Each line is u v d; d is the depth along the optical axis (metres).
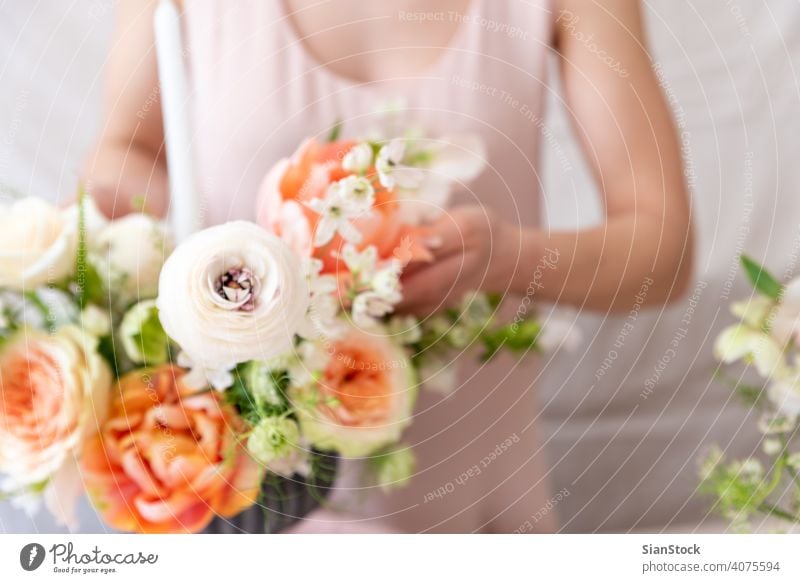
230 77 0.64
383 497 0.62
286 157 0.62
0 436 0.53
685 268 0.65
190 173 0.58
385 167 0.60
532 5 0.65
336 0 0.64
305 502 0.60
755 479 0.73
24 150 0.76
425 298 0.60
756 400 0.75
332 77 0.64
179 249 0.53
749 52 0.81
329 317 0.58
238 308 0.53
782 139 0.80
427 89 0.64
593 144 0.66
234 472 0.58
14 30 0.78
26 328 0.53
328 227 0.58
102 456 0.55
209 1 0.65
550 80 0.71
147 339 0.54
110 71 0.65
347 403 0.59
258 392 0.56
